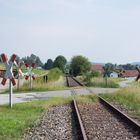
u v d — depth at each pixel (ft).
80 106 78.38
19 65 120.16
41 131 45.85
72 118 59.26
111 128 49.52
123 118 58.65
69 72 556.51
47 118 57.98
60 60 605.73
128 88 111.04
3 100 85.51
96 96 101.50
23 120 52.19
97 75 219.41
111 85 173.88
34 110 67.21
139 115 63.16
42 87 128.26
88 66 531.50
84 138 39.37
